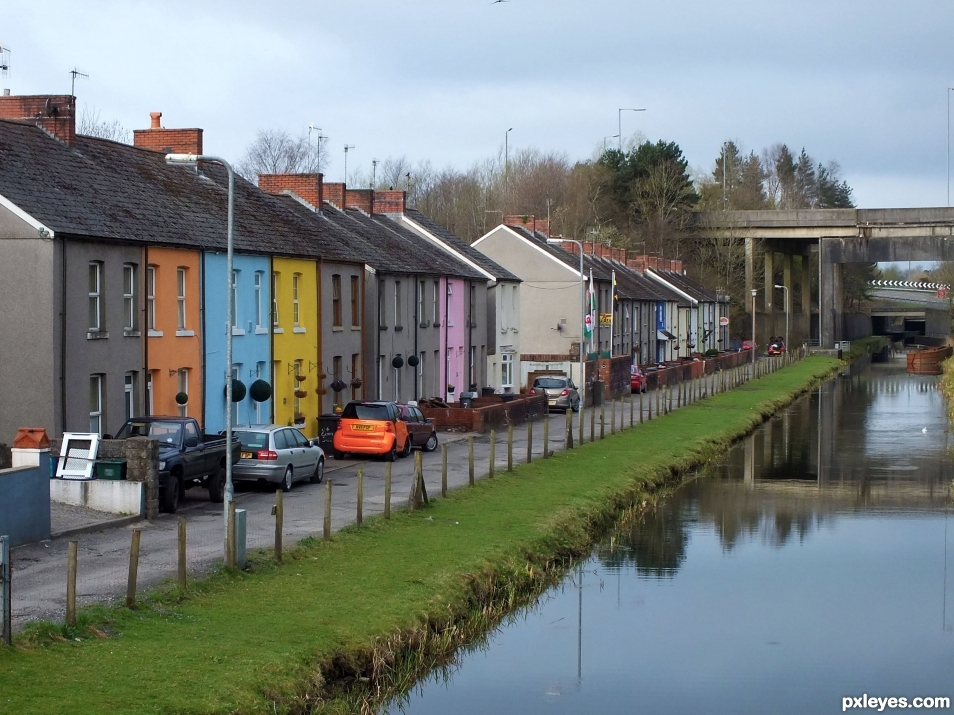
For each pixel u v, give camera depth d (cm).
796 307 16812
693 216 14288
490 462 3900
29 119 3844
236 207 4619
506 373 7869
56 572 2248
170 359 3834
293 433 3703
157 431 3158
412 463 4378
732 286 14925
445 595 2409
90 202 3572
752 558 3384
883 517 4100
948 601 2931
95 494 2905
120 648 1803
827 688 2256
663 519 3991
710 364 10931
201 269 4019
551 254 8631
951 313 13862
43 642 1764
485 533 3031
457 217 13300
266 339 4500
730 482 4891
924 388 10294
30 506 2547
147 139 4719
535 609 2744
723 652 2480
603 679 2272
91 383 3444
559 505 3562
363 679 1969
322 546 2653
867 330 18412
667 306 11738
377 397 5556
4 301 3222
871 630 2661
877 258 13188
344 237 5528
